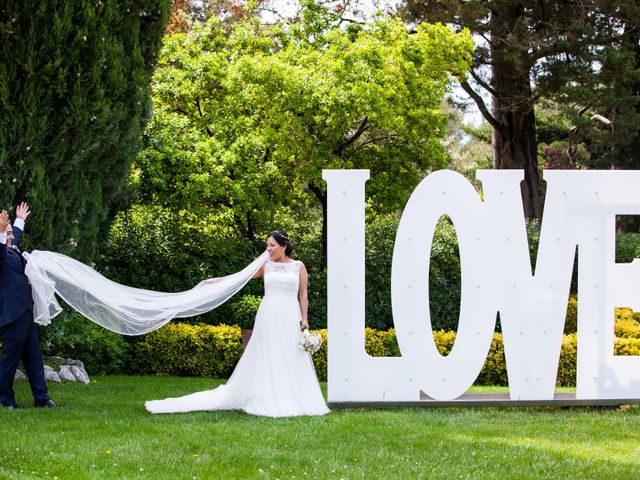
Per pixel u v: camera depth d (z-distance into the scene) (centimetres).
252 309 1170
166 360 1072
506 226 791
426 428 667
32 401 759
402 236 779
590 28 1705
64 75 814
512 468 543
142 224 1230
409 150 1367
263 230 1373
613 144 1894
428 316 781
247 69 1263
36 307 716
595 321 800
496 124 1998
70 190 855
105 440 593
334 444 600
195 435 618
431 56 1430
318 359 1082
